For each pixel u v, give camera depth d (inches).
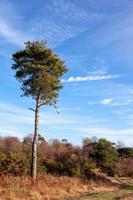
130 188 1780.3
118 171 2485.2
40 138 2842.0
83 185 1539.1
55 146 2620.6
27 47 1568.7
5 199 991.0
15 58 1579.7
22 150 2244.1
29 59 1588.3
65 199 1159.6
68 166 1875.0
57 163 1886.1
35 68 1526.8
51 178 1481.3
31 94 1561.3
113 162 2501.2
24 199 1042.7
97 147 2385.6
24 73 1558.8
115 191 1542.8
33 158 1515.7
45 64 1579.7
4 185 1126.4
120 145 3444.9
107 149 2369.6
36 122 1547.7
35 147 1530.5
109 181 1980.8
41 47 1569.9
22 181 1240.2
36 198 1091.3
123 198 1172.5
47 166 1839.3
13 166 1478.8
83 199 1113.4
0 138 2447.1
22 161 1535.4
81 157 2252.7
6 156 1504.7
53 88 1582.2
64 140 2957.7
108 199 1134.4
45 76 1535.4
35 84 1528.1
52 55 1577.3
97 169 2285.9
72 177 1722.4
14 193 1051.9
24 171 1503.4
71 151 2378.2
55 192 1243.8
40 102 1573.6
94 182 1744.6
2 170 1444.4
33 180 1326.3
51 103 1592.0
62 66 1606.8
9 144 2356.1
